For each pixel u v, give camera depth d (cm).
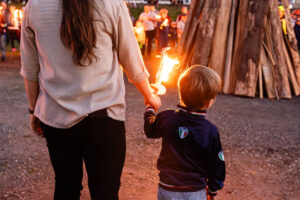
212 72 182
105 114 162
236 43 747
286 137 477
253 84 722
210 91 179
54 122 164
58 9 151
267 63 741
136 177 339
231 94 748
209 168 185
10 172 340
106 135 165
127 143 429
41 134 202
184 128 182
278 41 740
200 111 183
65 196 178
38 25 153
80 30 147
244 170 365
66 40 150
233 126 521
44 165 361
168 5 2652
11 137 438
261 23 720
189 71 183
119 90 168
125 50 165
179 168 183
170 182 185
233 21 748
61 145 173
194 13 794
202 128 181
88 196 300
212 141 181
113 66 165
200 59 756
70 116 160
